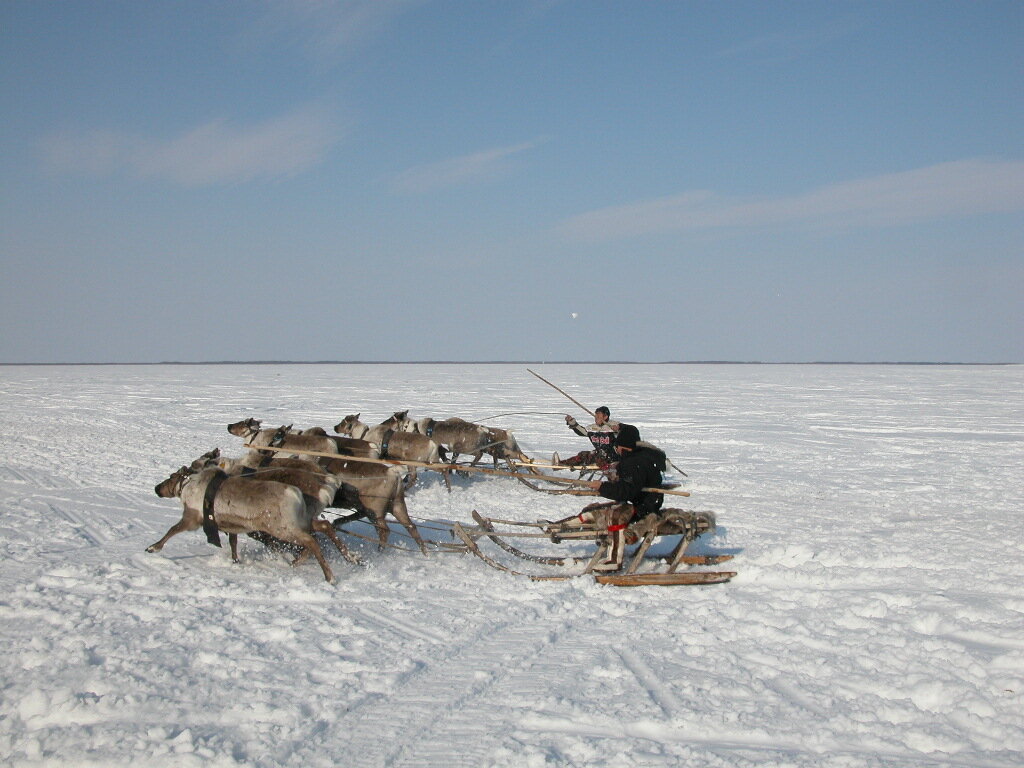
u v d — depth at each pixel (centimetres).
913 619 630
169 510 1087
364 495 841
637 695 504
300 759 433
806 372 8050
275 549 835
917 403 3231
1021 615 638
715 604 675
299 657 565
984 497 1227
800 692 508
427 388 4428
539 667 550
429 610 668
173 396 3591
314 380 5662
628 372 8356
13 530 936
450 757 435
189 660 555
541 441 1939
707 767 423
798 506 1153
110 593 702
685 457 1673
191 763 425
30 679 520
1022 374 7025
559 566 814
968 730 459
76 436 1942
